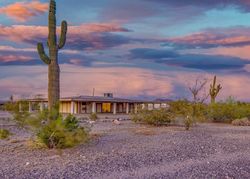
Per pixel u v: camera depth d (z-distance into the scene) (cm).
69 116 1505
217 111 3497
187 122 2411
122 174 961
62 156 1244
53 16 1639
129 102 5294
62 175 945
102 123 3011
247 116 3544
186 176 948
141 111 3002
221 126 2883
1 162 1129
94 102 5088
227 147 1507
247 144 1620
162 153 1312
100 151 1353
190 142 1623
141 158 1203
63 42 1661
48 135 1413
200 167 1073
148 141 1645
